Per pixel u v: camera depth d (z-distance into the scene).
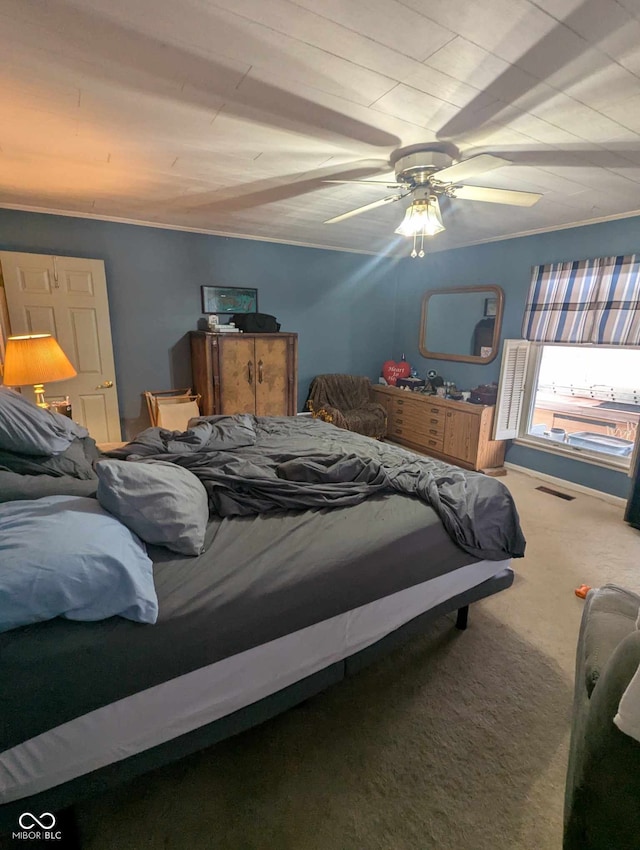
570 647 1.97
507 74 1.48
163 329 4.32
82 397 3.91
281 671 1.36
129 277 4.04
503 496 1.97
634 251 3.27
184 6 1.17
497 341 4.48
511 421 4.23
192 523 1.47
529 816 1.26
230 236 4.46
